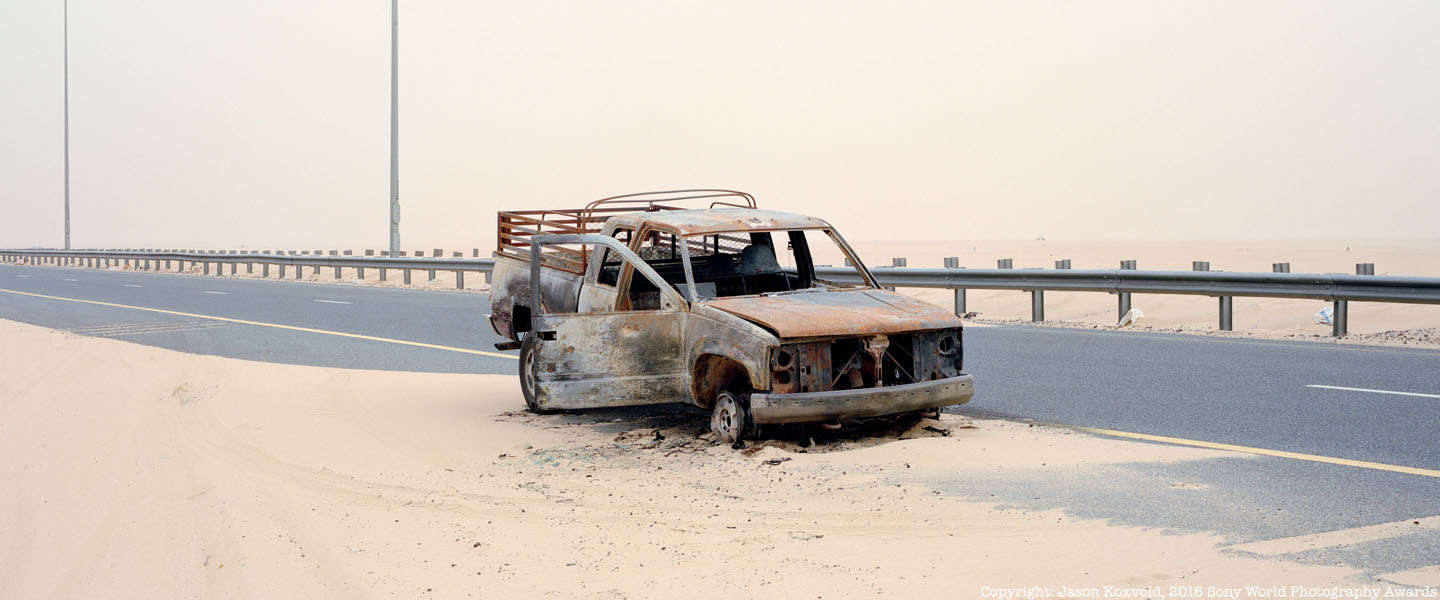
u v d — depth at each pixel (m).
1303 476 7.21
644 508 6.78
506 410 10.58
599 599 5.21
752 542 6.02
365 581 5.64
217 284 35.47
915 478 7.27
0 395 12.11
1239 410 9.73
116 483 7.97
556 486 7.43
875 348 8.20
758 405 8.02
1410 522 6.11
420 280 39.12
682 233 9.10
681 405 10.45
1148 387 11.12
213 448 8.97
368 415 10.35
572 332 9.04
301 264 40.06
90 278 40.78
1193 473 7.33
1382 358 12.89
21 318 21.92
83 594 5.80
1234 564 5.46
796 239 10.38
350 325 19.33
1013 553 5.71
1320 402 10.04
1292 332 16.59
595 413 10.22
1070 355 13.73
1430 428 8.77
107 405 11.12
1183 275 16.94
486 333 17.72
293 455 8.64
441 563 5.86
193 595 5.65
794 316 8.24
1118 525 6.15
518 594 5.33
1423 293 14.57
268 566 5.98
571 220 11.16
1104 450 8.05
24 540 6.80
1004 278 19.06
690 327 8.70
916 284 20.28
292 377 12.82
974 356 13.80
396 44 38.78
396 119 38.75
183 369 13.56
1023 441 8.38
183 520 6.96
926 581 5.32
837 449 8.20
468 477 7.77
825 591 5.22
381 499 7.22
